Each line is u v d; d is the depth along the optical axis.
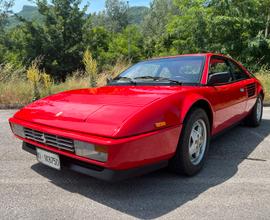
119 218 2.27
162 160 2.62
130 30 34.50
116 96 2.90
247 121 5.14
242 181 2.93
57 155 2.62
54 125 2.58
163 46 23.50
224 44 14.48
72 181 2.96
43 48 17.84
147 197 2.62
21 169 3.29
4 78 9.77
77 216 2.31
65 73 18.50
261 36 13.77
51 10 18.47
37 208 2.43
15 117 3.08
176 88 3.13
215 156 3.71
